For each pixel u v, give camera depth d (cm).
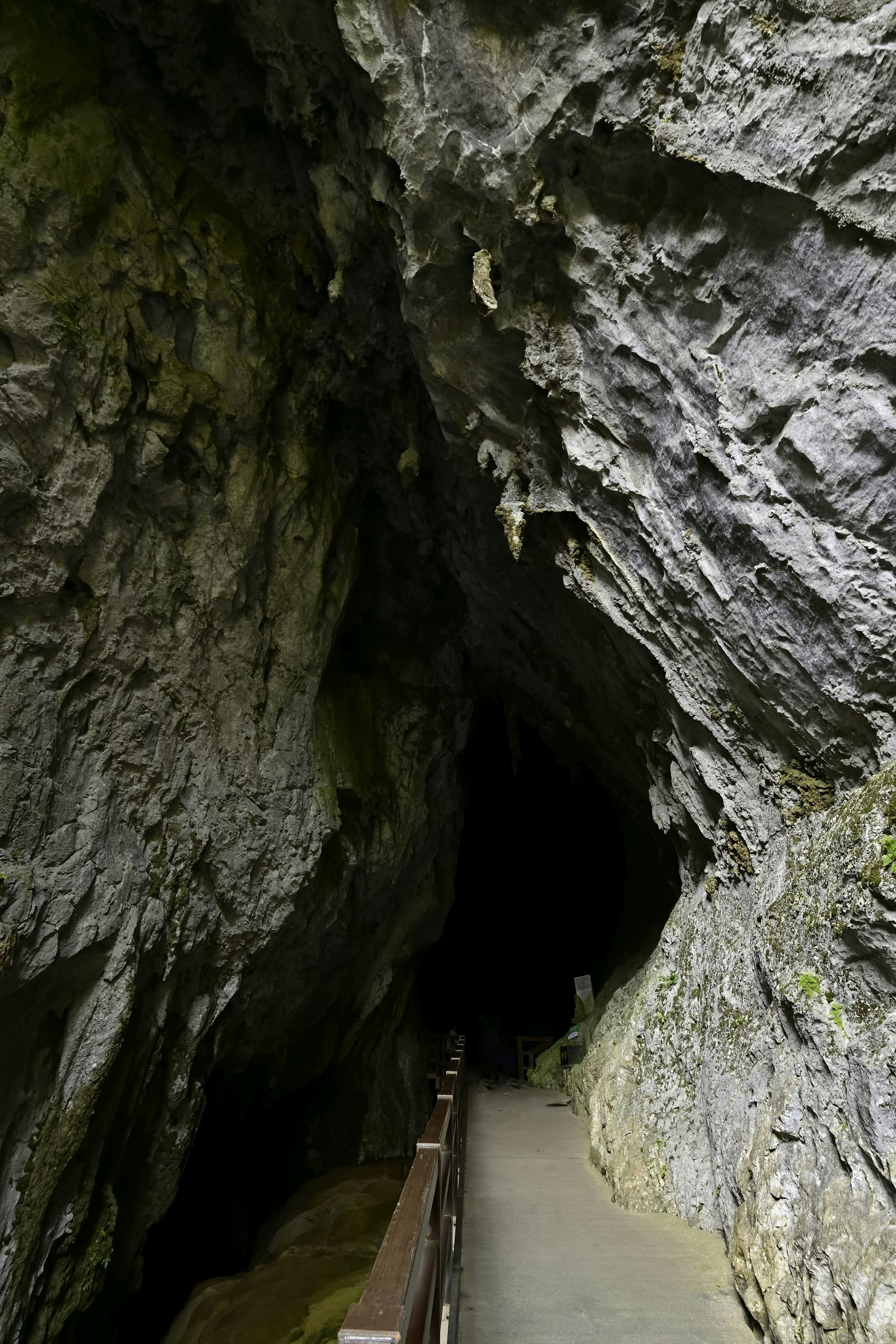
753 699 380
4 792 489
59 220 502
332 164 507
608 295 398
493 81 374
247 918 645
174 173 572
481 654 888
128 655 571
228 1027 684
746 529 346
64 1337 517
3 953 464
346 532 752
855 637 308
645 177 365
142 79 572
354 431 728
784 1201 272
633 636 468
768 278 323
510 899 1689
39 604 520
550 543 525
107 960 536
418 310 466
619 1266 331
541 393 459
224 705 640
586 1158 556
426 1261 198
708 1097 373
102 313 530
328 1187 804
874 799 284
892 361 288
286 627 685
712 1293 303
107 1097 540
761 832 387
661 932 742
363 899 820
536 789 1485
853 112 280
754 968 355
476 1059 1447
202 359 591
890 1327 207
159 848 586
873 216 284
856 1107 246
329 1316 500
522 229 410
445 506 719
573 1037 890
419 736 866
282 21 443
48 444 508
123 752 569
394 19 374
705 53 319
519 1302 301
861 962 267
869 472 297
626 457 425
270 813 656
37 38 511
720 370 349
